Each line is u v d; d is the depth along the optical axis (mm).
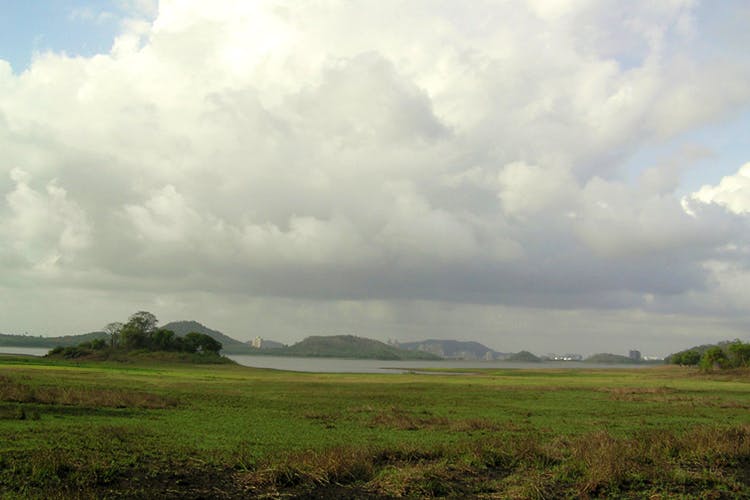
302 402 41812
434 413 36656
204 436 23141
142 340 156125
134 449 19094
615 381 90750
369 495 15695
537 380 91812
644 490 16859
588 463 18438
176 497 14586
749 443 22406
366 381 79438
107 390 39125
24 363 89438
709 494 16547
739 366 132500
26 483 14367
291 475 16422
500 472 18672
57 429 22125
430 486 16156
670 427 31188
